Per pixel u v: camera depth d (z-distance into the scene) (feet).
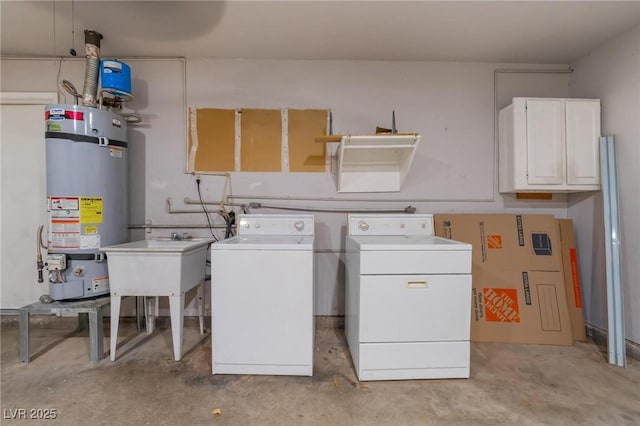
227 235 7.89
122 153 7.03
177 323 6.09
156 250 5.96
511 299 7.38
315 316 8.09
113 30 6.75
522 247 7.64
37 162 7.97
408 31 6.73
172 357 6.37
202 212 8.05
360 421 4.58
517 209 8.10
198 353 6.54
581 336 7.32
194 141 8.02
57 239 6.28
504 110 7.82
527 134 7.28
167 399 5.04
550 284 7.43
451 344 5.58
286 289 5.62
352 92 8.09
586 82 7.66
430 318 5.54
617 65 6.83
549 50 7.51
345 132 8.11
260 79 8.04
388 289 5.48
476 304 7.41
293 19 6.31
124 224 7.11
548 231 7.74
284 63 8.04
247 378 5.64
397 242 5.86
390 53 7.72
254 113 8.04
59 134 6.16
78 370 5.86
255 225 7.23
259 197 8.07
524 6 5.83
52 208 6.26
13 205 7.97
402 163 7.79
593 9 5.89
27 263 8.00
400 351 5.54
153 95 7.99
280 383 5.49
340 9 5.99
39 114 7.97
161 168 8.02
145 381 5.52
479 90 8.16
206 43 7.29
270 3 5.82
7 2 5.76
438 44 7.28
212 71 8.00
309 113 8.07
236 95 8.04
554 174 7.23
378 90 8.11
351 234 7.23
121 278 6.09
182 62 7.96
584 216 7.69
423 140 8.16
